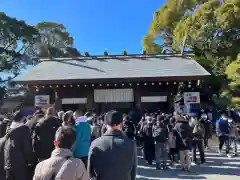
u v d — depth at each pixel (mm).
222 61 25891
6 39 40531
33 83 16469
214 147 14164
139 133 11891
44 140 5516
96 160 2943
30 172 5285
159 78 15758
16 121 4941
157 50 34844
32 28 41750
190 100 15602
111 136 3062
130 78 15953
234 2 23672
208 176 8219
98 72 17328
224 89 23000
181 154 8930
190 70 16531
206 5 25938
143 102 18062
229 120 12117
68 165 2523
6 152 4797
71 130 2766
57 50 46156
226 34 25062
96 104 17688
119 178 2896
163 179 7895
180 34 27234
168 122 9938
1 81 40688
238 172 8719
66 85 16875
